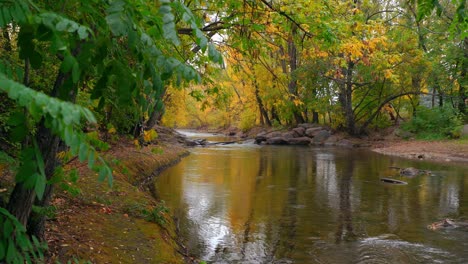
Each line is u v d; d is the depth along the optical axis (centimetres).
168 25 221
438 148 2586
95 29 289
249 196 1238
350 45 783
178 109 3416
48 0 270
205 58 751
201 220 952
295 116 4300
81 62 236
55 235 538
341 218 988
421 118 3362
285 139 3753
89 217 668
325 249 759
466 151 2402
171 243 705
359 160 2286
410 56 2691
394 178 1616
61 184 442
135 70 276
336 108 3609
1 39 540
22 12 205
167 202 1135
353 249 761
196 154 2623
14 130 217
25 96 159
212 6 717
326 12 725
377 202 1170
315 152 2822
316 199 1204
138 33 253
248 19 690
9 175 596
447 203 1159
